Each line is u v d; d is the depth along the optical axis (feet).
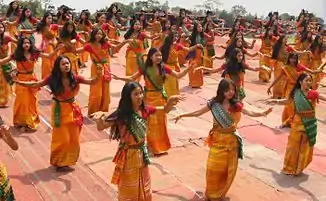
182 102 41.22
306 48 56.44
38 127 32.35
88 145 29.55
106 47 34.40
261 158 28.96
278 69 44.52
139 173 19.26
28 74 30.73
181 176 25.64
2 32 35.17
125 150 19.13
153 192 23.56
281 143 31.86
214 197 22.25
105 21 60.90
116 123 18.84
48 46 42.45
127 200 19.29
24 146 28.94
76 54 36.68
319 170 27.43
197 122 35.68
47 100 39.17
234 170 21.77
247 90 47.62
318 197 23.99
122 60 60.34
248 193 24.00
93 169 25.99
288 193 24.27
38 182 24.21
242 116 37.37
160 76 27.17
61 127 24.89
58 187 23.77
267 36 52.60
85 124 33.42
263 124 35.73
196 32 47.78
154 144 28.22
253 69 31.63
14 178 24.52
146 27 69.36
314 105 25.53
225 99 21.47
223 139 21.54
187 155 28.78
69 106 24.88
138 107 19.10
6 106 36.83
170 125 34.50
